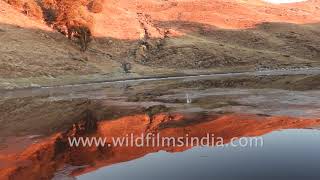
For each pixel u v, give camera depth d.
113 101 32.91
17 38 72.31
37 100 36.56
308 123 19.64
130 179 11.38
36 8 84.56
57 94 42.31
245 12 118.50
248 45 96.75
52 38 78.06
